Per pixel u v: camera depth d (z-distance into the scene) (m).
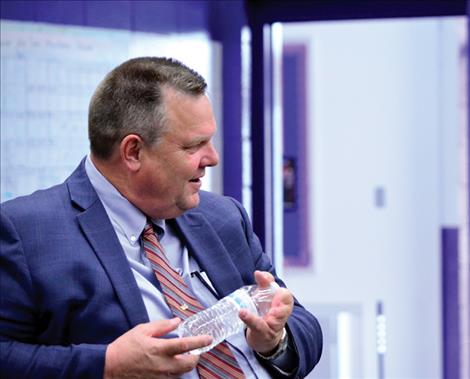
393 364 6.43
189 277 2.15
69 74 3.41
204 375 2.03
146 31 3.67
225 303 2.00
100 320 1.96
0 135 3.23
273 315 1.99
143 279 2.05
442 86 6.25
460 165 6.23
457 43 6.18
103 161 2.09
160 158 2.00
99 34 3.49
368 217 6.41
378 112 6.35
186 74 2.06
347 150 6.40
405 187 6.35
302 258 6.49
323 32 6.36
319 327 2.38
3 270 1.95
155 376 1.84
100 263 2.01
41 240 1.98
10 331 1.94
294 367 2.17
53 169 3.38
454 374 6.24
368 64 6.34
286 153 6.47
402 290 6.40
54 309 1.94
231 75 4.11
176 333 1.99
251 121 4.38
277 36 4.59
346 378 5.81
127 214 2.09
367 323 6.43
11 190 3.27
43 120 3.34
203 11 3.95
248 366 2.12
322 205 6.46
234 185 4.13
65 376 1.87
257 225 4.41
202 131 2.02
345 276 6.46
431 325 6.39
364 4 4.29
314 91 6.40
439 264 6.34
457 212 6.25
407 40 6.27
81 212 2.07
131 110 2.01
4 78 3.24
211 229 2.26
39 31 3.32
